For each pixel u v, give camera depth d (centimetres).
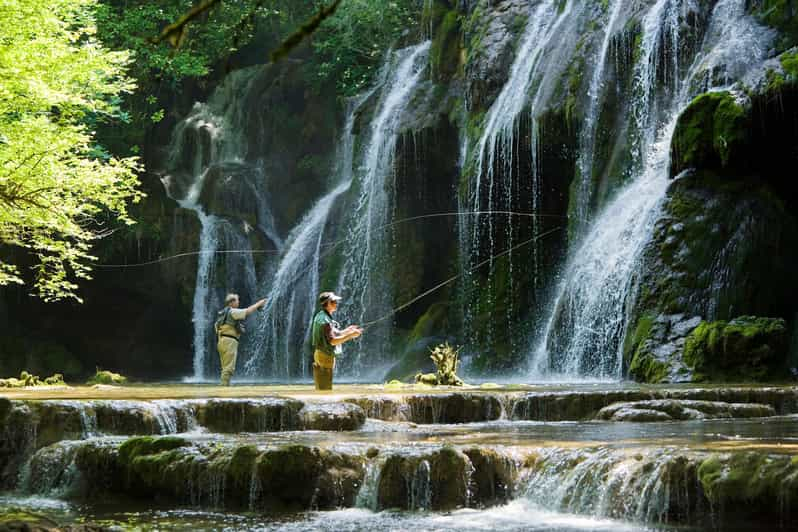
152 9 3534
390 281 2975
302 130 3856
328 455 787
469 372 2517
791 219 1852
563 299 2234
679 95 2152
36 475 905
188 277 3481
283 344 3319
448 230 2977
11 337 3312
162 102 4134
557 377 2206
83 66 1670
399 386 1620
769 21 2050
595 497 698
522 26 2694
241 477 785
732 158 1838
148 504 820
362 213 3136
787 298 1820
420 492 754
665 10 2219
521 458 767
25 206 1638
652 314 1856
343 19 3603
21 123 1573
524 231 2572
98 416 1014
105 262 3409
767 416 1195
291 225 3759
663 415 1145
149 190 3531
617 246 2083
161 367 3562
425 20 3133
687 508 645
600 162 2288
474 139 2675
